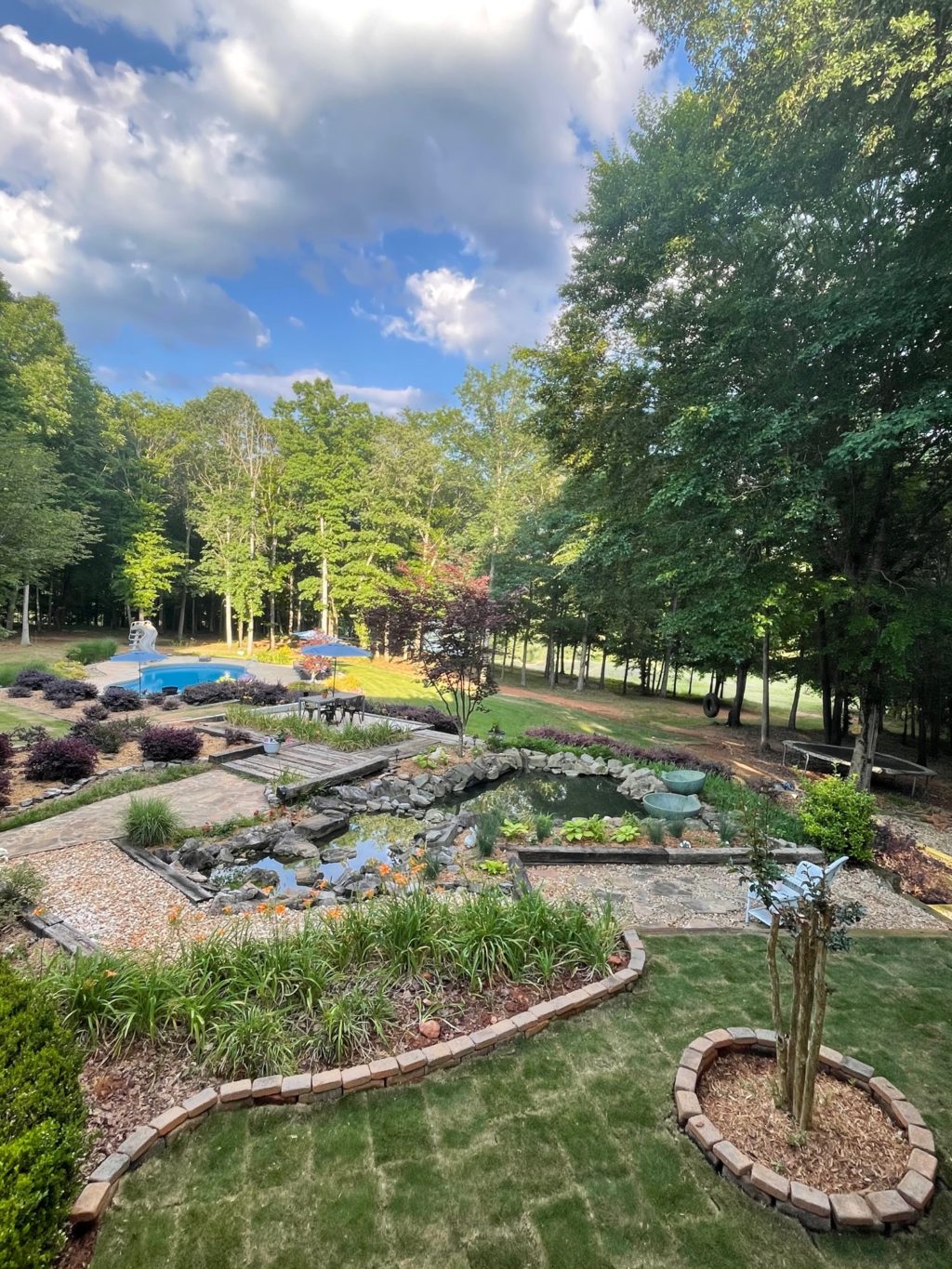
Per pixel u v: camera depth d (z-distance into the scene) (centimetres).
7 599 2483
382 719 1434
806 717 2347
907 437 755
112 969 355
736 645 1011
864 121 652
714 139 835
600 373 1264
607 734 1484
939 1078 320
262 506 3173
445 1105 291
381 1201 240
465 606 1131
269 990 352
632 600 1680
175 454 3228
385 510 2892
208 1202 238
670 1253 221
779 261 849
